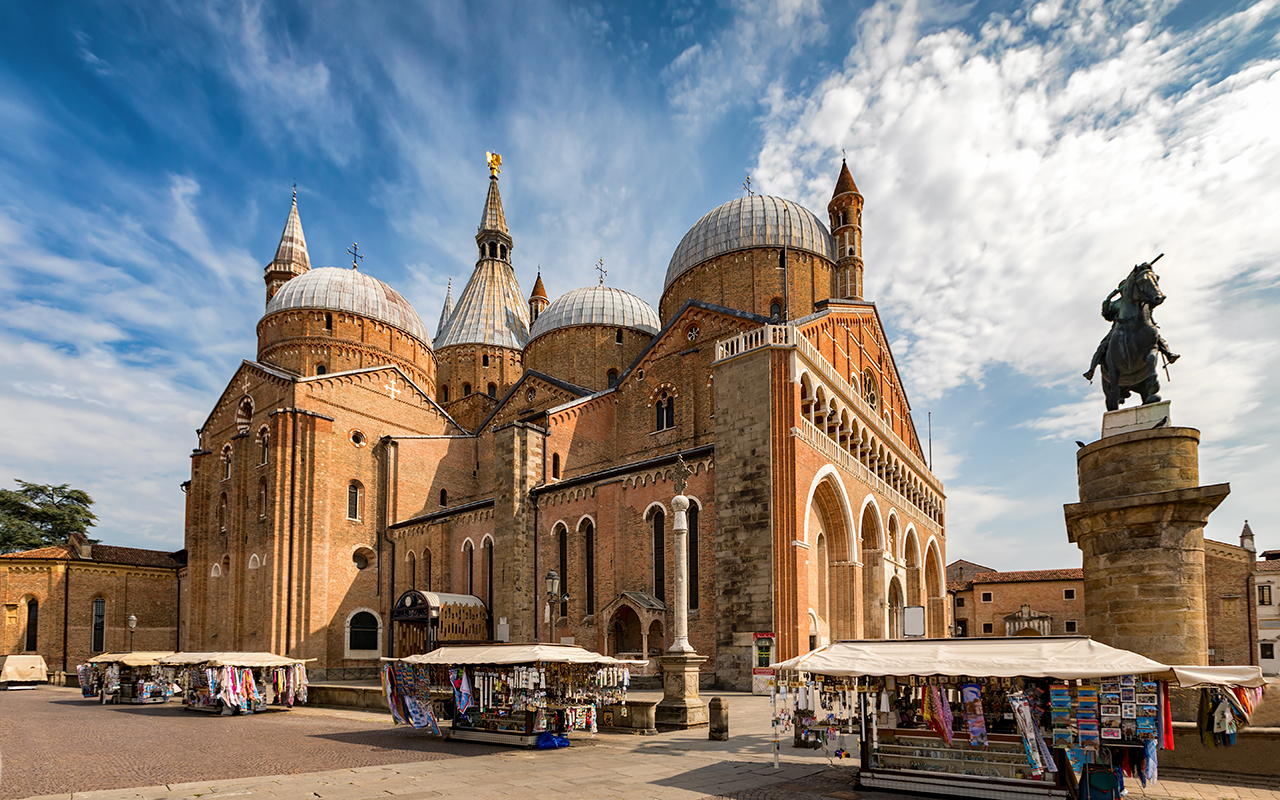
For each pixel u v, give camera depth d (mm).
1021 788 13320
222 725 26844
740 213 56906
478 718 21469
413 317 67250
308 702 33969
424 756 18781
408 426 59531
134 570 63094
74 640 59469
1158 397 20094
